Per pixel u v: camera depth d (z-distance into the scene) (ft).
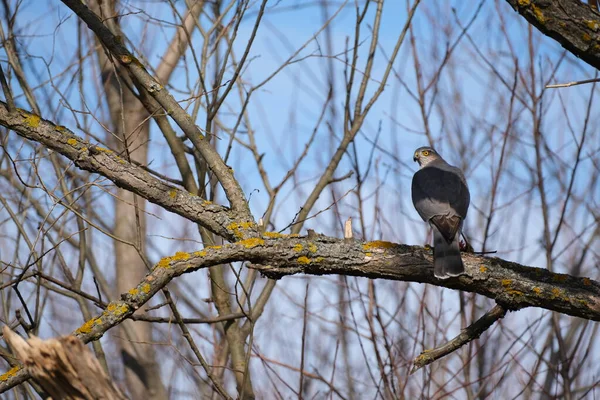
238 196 26.91
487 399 38.47
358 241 25.61
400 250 25.44
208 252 24.18
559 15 21.21
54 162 37.01
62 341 17.10
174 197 26.30
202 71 36.06
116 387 17.71
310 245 25.03
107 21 37.11
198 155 35.19
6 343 34.63
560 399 38.99
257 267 24.98
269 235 25.31
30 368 17.60
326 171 37.47
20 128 26.35
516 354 37.65
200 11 42.09
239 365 34.04
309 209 36.73
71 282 37.45
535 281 24.98
